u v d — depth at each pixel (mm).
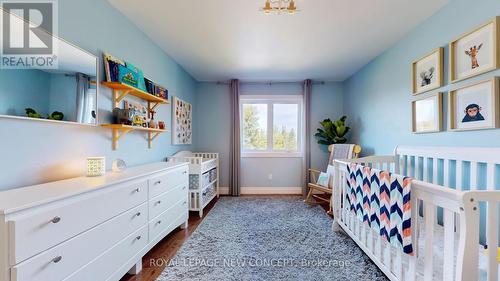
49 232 1066
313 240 2391
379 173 1567
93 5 1838
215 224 2867
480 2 1724
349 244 2293
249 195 4461
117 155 2141
